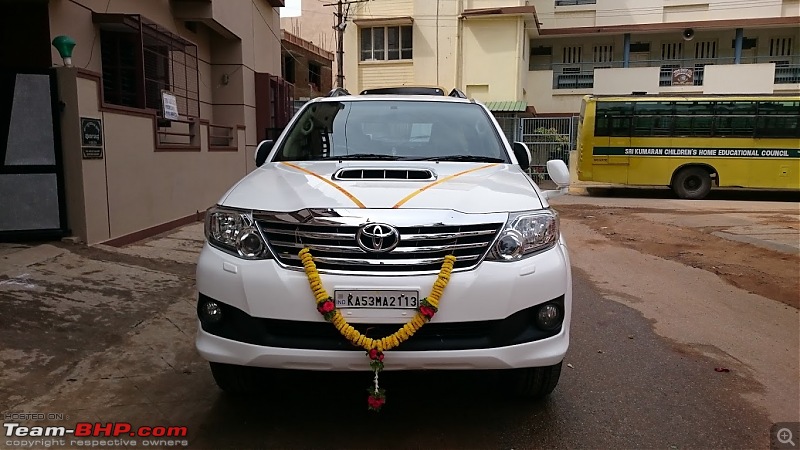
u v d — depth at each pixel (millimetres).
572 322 5344
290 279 2947
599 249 9234
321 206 3029
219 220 3217
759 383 4004
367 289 2885
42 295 5172
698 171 18203
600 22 26953
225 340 3059
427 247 2953
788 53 26172
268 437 3240
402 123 4621
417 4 24531
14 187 6520
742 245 9234
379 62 25234
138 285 5906
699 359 4434
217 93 13266
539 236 3162
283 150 4453
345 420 3441
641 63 27266
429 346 2926
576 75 27219
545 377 3439
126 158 7746
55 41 6637
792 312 5688
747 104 17625
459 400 3705
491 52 24328
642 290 6555
